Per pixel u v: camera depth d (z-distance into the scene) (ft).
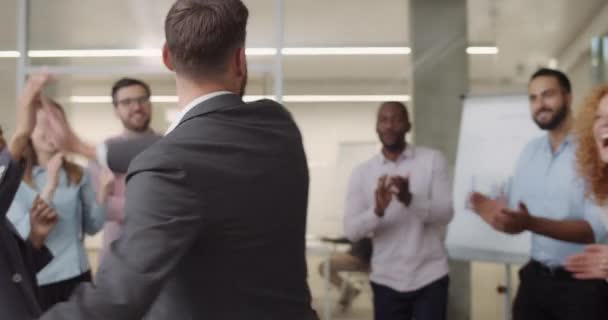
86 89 11.85
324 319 10.59
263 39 11.94
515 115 10.05
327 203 11.18
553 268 8.24
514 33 11.96
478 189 10.22
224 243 2.85
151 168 2.67
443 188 9.59
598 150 7.18
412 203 9.45
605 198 7.24
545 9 11.83
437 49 12.01
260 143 3.07
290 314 3.18
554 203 8.83
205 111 3.00
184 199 2.65
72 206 8.48
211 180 2.76
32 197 8.00
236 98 3.16
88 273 8.66
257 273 3.00
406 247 9.33
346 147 11.46
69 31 12.03
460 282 11.11
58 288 8.37
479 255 10.12
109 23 12.01
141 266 2.49
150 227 2.55
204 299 2.86
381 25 12.03
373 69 11.94
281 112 3.36
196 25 3.07
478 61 11.98
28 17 12.03
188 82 3.17
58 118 5.06
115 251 2.55
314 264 10.84
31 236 6.72
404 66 11.89
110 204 7.71
